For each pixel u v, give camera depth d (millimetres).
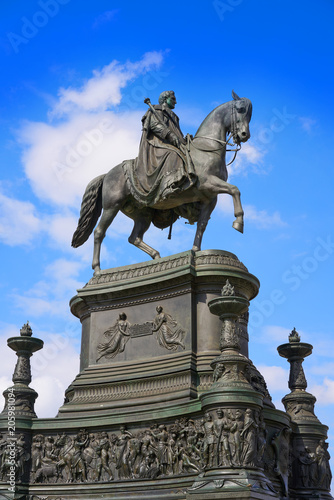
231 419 9695
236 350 10242
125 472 11023
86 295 12625
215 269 11672
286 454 11023
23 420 11945
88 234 13969
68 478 11516
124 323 12242
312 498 11867
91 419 11562
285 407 12789
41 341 12953
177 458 10500
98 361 12336
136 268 12492
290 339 13141
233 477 9414
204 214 12742
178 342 11508
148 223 13641
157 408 10945
